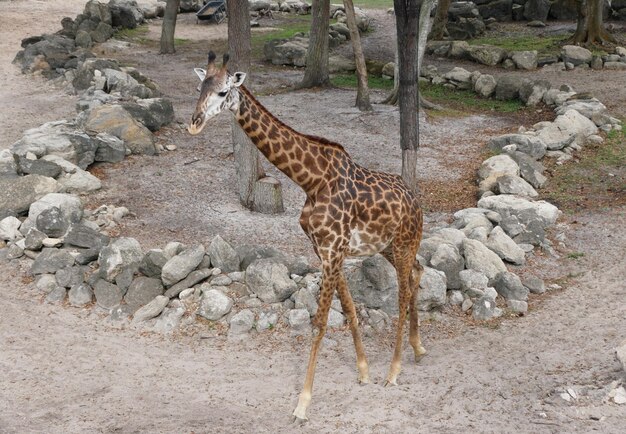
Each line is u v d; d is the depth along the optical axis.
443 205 13.85
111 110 15.63
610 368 8.23
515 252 11.20
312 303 9.52
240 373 8.44
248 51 12.86
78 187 13.22
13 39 27.33
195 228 12.20
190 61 26.16
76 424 7.35
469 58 26.97
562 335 9.17
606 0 32.53
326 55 22.45
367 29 33.62
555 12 33.94
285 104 20.23
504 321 9.62
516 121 19.11
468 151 16.72
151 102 17.03
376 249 7.65
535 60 25.19
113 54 26.64
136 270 10.16
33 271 10.62
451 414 7.46
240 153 13.06
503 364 8.48
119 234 11.81
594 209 13.49
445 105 21.05
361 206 7.34
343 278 7.61
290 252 11.43
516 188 13.95
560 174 15.44
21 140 14.16
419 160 16.09
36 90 20.59
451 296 10.04
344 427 7.27
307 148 7.20
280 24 35.06
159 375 8.39
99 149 14.66
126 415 7.52
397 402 7.70
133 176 14.26
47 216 11.18
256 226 12.43
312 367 7.41
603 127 17.70
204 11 34.59
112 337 9.29
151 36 30.97
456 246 10.79
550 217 12.73
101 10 29.94
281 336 9.21
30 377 8.32
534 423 7.23
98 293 9.98
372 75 24.70
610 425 7.13
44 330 9.41
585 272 11.07
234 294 9.84
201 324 9.47
